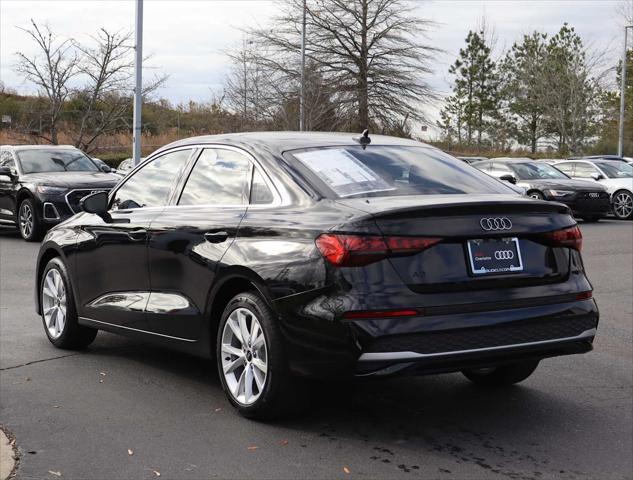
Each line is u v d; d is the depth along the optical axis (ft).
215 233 17.33
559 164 79.77
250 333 16.44
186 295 18.07
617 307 29.35
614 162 78.23
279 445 15.25
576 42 174.81
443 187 16.89
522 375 18.75
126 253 19.89
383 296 14.46
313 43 124.98
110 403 17.85
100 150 118.52
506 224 15.43
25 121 100.22
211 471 14.01
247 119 118.21
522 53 177.88
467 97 182.09
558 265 16.06
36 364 21.18
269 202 16.85
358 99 122.93
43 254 23.31
